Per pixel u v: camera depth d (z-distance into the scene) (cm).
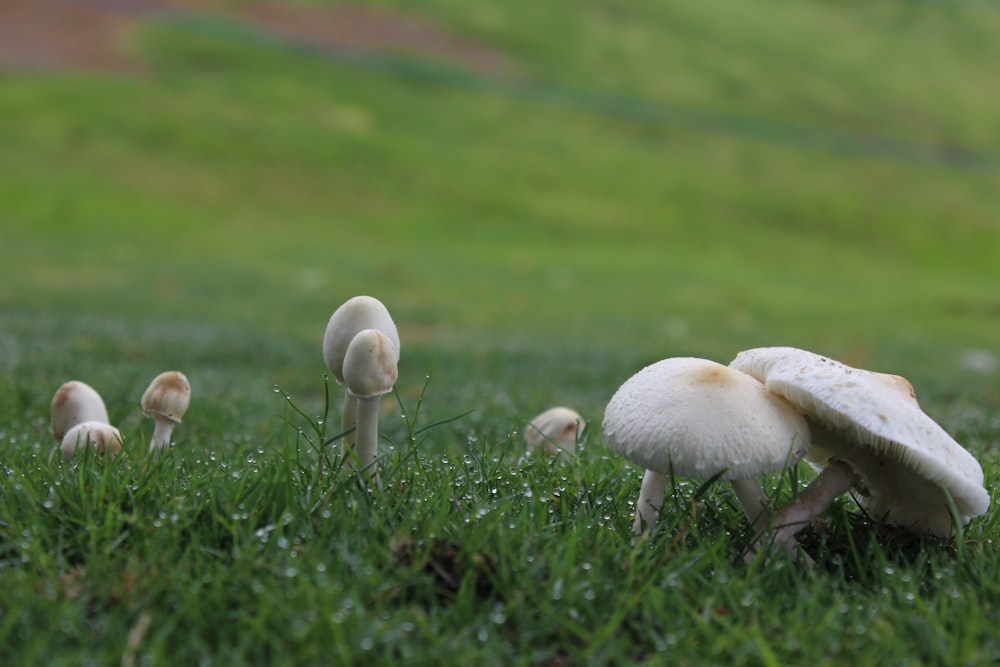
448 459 103
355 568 82
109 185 755
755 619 80
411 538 85
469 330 349
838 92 1498
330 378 201
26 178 731
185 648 77
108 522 85
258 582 80
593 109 1235
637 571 84
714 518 92
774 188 1023
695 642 79
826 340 384
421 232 776
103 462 95
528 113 1176
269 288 462
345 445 92
